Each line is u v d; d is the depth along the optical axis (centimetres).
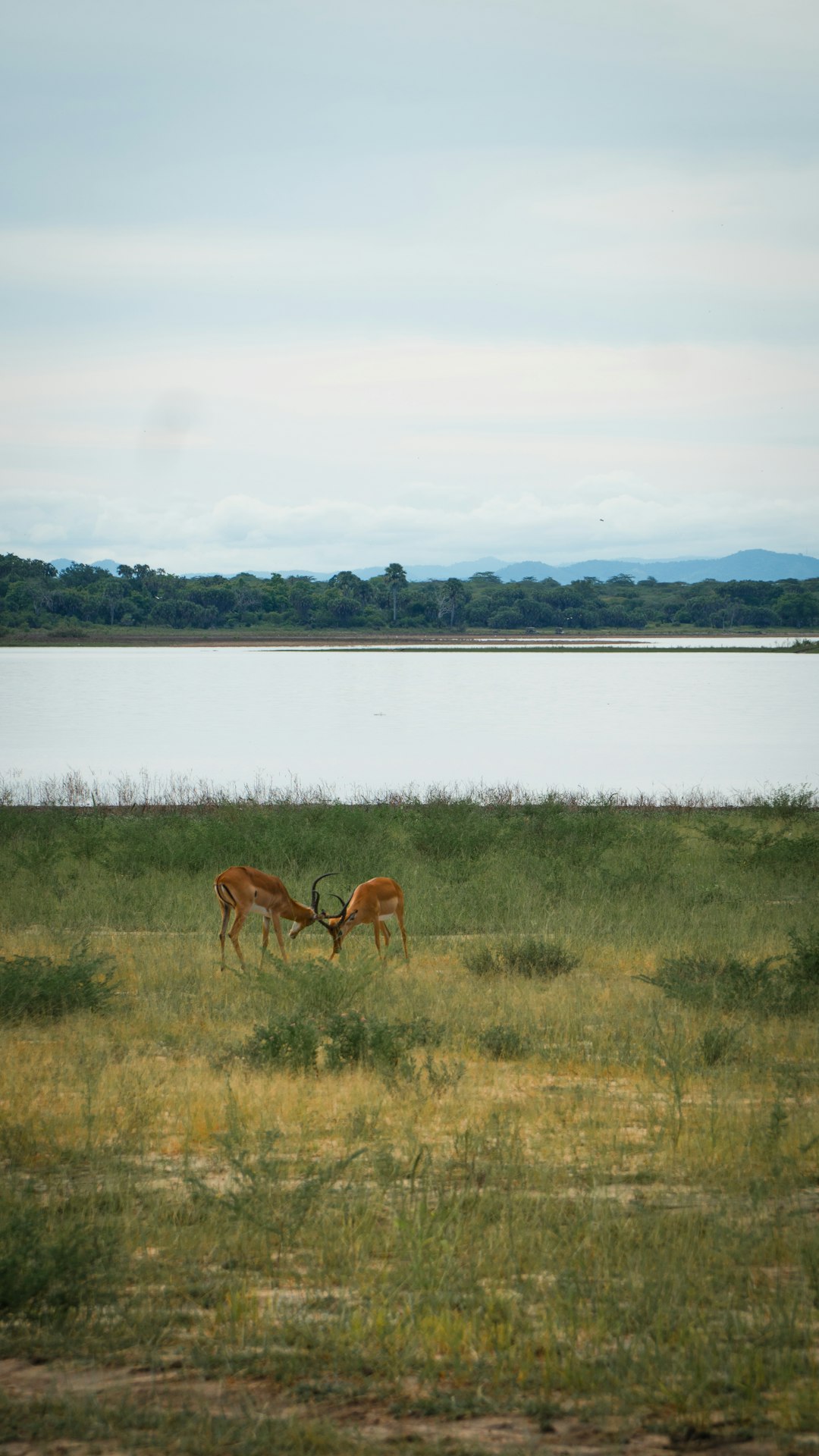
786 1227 2277
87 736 18162
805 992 4219
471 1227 2255
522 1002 4244
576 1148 2748
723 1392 1734
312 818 8800
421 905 6331
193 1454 1566
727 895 6556
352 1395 1750
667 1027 3894
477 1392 1736
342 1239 2227
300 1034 3562
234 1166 2461
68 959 4734
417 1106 3089
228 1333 1909
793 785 12862
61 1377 1809
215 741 17575
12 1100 3080
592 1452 1589
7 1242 2112
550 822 8694
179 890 6681
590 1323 1897
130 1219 2308
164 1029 3941
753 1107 3050
